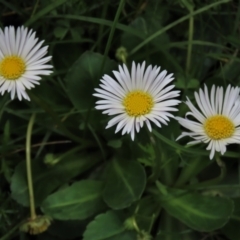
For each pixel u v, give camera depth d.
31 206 0.31
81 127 0.33
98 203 0.32
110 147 0.34
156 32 0.33
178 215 0.31
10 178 0.33
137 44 0.34
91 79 0.33
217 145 0.29
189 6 0.34
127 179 0.32
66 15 0.33
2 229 0.32
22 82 0.29
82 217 0.31
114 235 0.31
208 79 0.34
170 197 0.32
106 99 0.30
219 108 0.30
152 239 0.32
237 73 0.34
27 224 0.31
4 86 0.29
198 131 0.29
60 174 0.33
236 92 0.30
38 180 0.33
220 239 0.33
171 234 0.32
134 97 0.29
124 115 0.29
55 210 0.31
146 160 0.32
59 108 0.34
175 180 0.33
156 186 0.33
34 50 0.30
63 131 0.32
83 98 0.33
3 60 0.30
